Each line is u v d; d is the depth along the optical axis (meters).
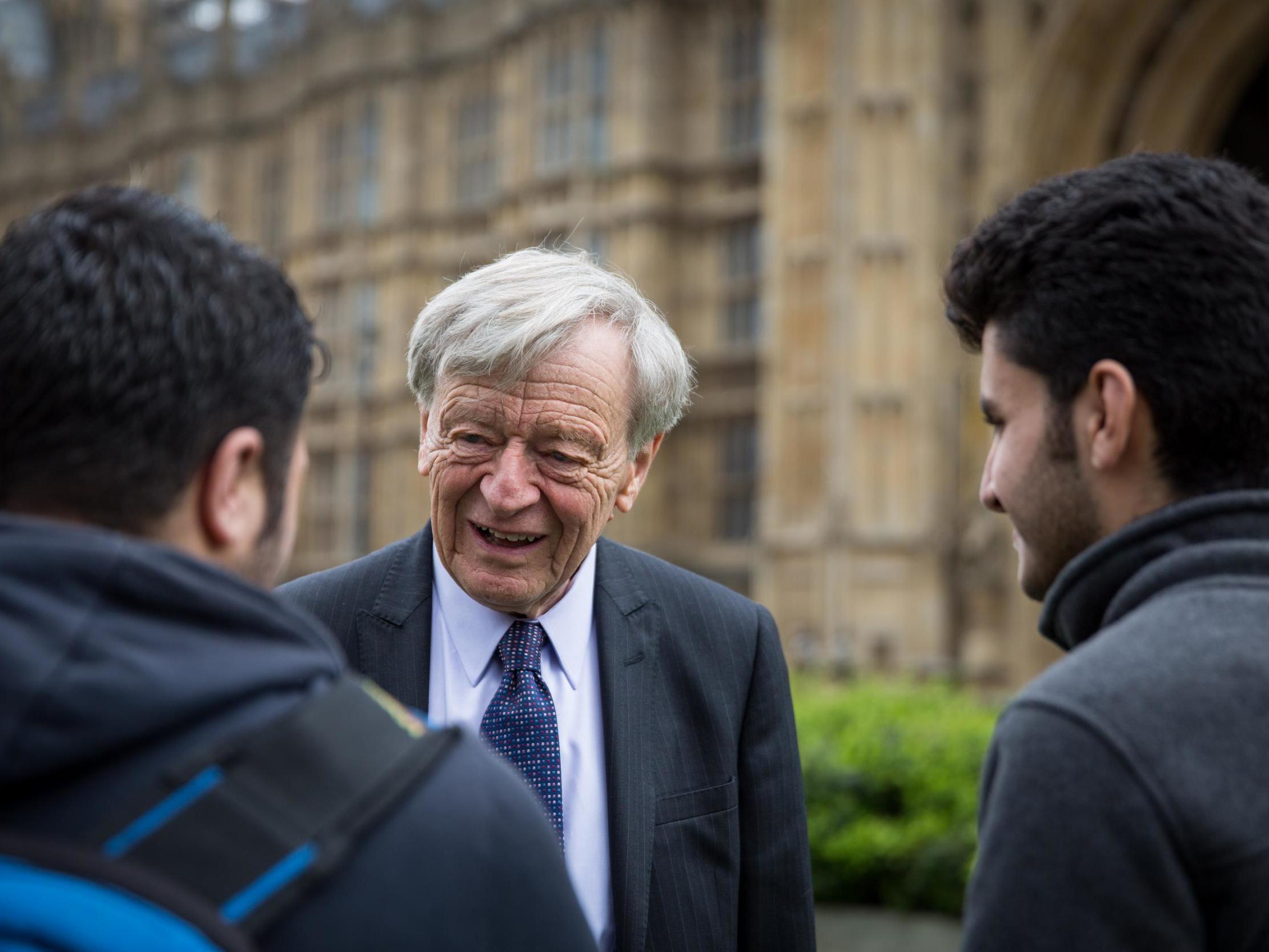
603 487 2.27
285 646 1.17
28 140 36.34
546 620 2.36
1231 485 1.47
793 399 19.12
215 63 31.16
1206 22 16.72
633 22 22.56
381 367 27.30
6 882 0.99
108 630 1.06
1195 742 1.28
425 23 27.08
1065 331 1.49
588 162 22.92
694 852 2.30
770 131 19.84
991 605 17.05
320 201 28.62
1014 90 17.75
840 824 8.34
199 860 1.03
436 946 1.13
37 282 1.16
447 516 2.28
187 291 1.18
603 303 2.28
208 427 1.19
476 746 1.26
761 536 19.28
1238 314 1.42
